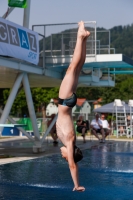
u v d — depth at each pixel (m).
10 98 15.88
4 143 23.09
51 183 9.99
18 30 14.85
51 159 14.97
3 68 14.94
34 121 17.06
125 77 74.81
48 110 53.69
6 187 9.41
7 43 14.02
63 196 8.55
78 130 24.31
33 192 8.91
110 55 18.00
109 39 20.36
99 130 25.16
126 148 20.83
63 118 5.80
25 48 15.29
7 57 14.57
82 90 68.31
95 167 13.24
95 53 18.09
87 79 20.84
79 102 57.97
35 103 50.44
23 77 16.44
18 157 15.46
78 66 5.78
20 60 15.41
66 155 5.79
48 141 24.42
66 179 10.60
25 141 24.84
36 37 16.30
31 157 15.52
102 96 67.50
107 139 28.09
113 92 66.75
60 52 18.44
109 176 11.44
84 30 5.77
